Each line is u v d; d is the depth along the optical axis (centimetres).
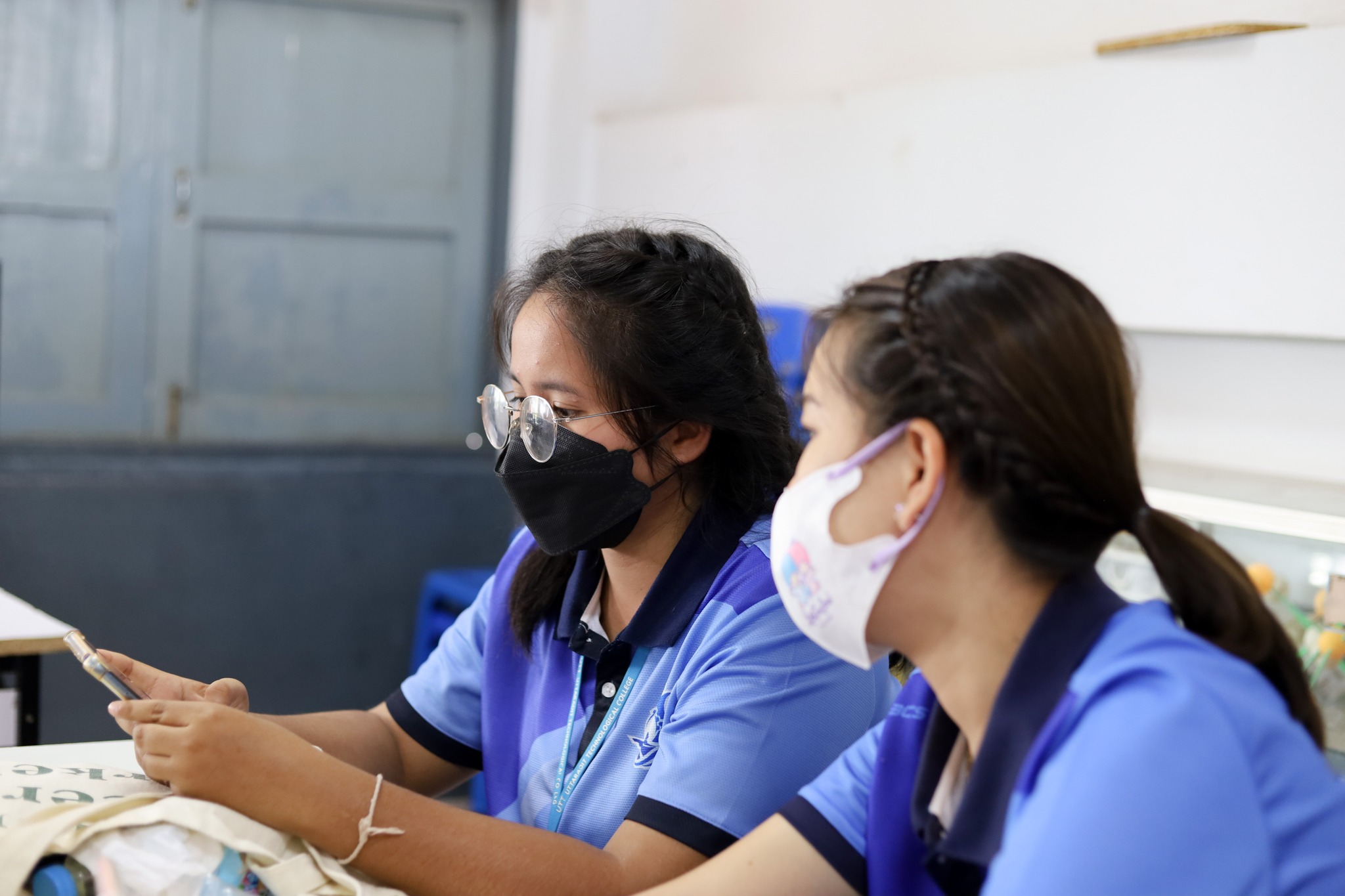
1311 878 69
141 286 349
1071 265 238
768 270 311
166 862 93
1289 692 77
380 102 371
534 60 385
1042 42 255
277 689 361
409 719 140
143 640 344
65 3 334
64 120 337
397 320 379
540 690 130
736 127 321
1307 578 177
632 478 119
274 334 365
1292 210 203
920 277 81
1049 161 242
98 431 349
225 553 351
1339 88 197
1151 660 73
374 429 378
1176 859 66
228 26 351
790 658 113
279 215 361
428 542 375
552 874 102
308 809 98
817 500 81
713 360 119
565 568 131
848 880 94
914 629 82
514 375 122
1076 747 71
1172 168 220
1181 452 230
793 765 111
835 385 82
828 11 309
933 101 266
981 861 77
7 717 197
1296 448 213
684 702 115
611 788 119
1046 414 75
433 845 100
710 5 345
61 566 335
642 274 119
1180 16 228
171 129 347
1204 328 216
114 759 132
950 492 78
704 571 121
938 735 89
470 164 382
